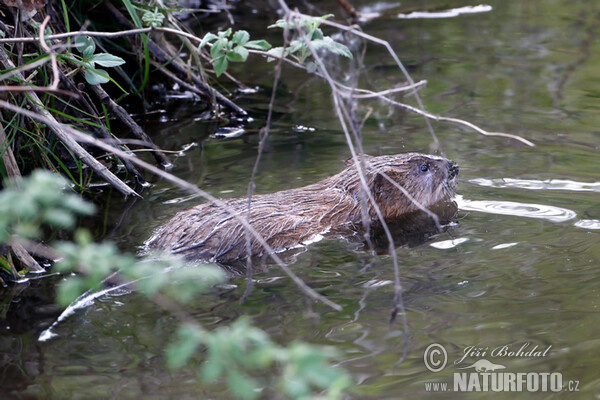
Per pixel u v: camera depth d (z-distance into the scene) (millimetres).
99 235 9945
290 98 15523
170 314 7758
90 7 14430
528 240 9289
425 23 19594
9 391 6473
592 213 9953
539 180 11148
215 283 8500
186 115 14922
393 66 16734
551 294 7855
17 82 10336
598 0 21094
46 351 7125
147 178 12078
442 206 10656
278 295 8148
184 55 16859
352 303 7875
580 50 17219
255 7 20828
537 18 19734
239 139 13539
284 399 6164
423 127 13578
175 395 6332
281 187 11344
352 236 10203
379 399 6160
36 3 10703
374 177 11133
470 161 12016
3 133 9922
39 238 9844
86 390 6445
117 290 8320
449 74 16109
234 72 17141
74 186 11875
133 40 14469
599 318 7309
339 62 17250
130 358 6945
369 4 21141
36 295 8406
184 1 19828
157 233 9758
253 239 9539
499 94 14891
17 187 9797
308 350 4473
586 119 13477
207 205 10180
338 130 13734
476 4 21141
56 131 11117
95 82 9836
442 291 8070
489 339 7020
